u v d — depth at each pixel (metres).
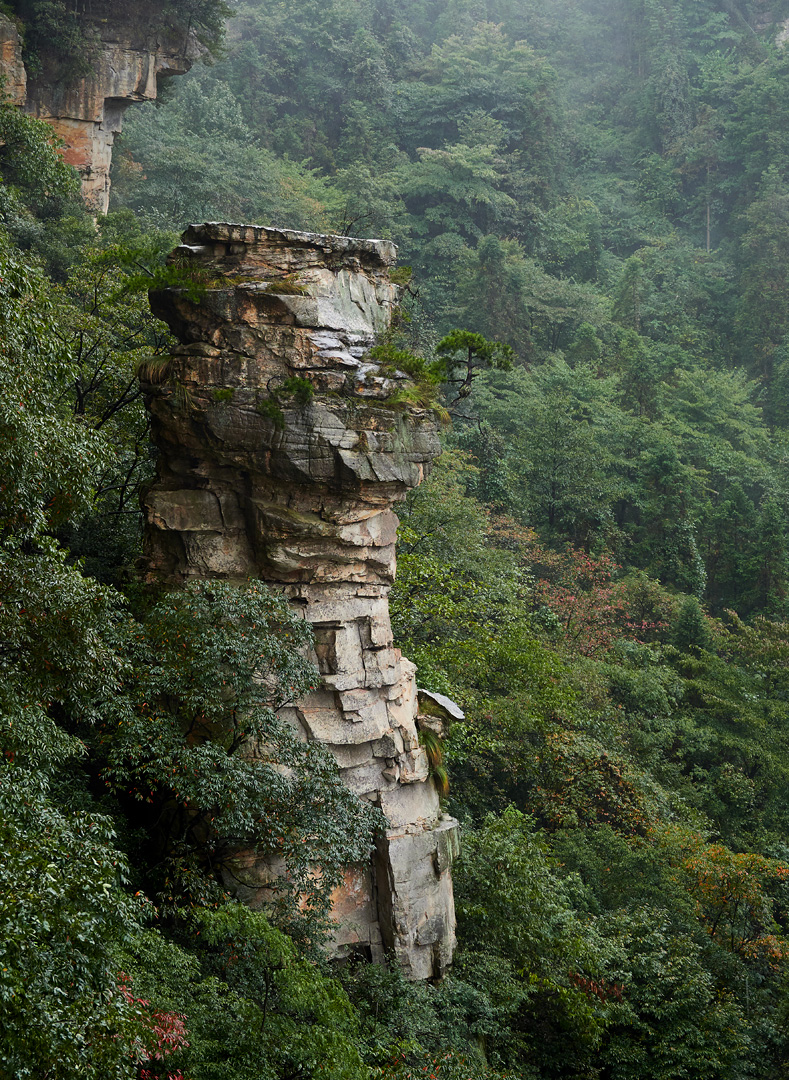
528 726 26.95
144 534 19.09
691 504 53.28
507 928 19.91
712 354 78.88
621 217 96.31
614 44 116.25
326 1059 12.47
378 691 18.31
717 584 52.28
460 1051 16.86
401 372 18.48
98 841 11.33
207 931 13.13
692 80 107.38
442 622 29.09
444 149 85.06
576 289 72.12
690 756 36.09
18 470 12.02
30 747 12.21
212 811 15.95
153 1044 10.41
